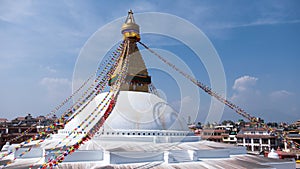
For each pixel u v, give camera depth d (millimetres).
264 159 15070
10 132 45094
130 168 11516
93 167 11625
